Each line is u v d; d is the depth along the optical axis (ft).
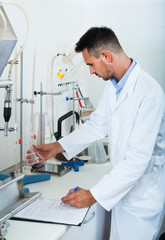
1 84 3.75
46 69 8.49
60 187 5.64
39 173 6.40
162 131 5.26
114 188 4.83
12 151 7.09
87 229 5.15
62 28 9.32
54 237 3.81
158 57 10.44
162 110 4.95
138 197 5.31
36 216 4.31
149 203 5.28
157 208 5.33
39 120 7.06
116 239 5.63
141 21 10.34
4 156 6.78
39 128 7.02
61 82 9.22
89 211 5.00
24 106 7.42
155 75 10.58
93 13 10.68
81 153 7.66
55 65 8.91
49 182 5.93
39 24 8.02
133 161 4.85
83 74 10.50
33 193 4.11
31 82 7.78
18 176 3.95
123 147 5.25
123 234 5.46
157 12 10.16
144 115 4.91
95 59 5.16
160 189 5.46
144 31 10.38
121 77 5.44
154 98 4.91
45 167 6.66
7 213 3.51
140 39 10.46
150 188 5.32
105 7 10.52
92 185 5.76
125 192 5.01
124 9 10.39
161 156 5.43
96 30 5.11
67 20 9.61
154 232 5.46
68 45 9.77
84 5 10.65
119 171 4.88
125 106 5.26
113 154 5.58
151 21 10.26
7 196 3.76
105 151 8.08
